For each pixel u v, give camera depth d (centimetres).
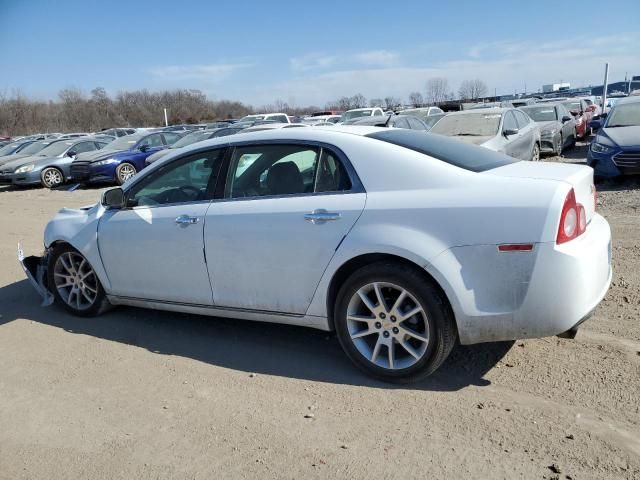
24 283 643
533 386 338
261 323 473
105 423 333
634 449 273
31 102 6694
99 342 455
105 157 1667
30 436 326
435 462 276
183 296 436
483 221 316
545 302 309
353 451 289
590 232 339
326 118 2586
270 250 380
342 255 352
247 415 331
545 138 1438
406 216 334
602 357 364
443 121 1113
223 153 421
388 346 351
